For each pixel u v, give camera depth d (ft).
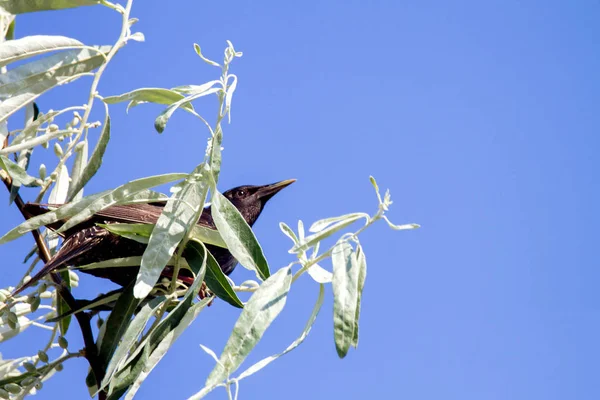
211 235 14.15
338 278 11.98
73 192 14.49
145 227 14.05
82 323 15.02
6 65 13.46
